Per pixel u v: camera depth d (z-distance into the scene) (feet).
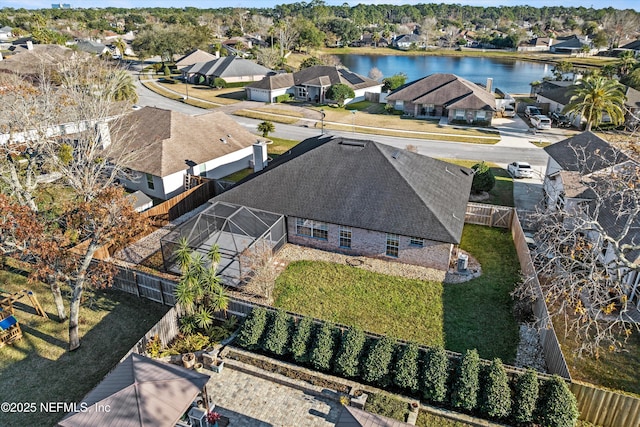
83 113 120.26
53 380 61.00
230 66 306.55
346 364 58.65
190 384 49.67
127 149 124.26
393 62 504.43
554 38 620.08
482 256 92.07
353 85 266.77
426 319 73.05
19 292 73.87
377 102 265.95
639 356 65.41
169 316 66.80
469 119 212.64
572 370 63.16
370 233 88.84
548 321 63.62
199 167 128.57
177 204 110.01
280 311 65.51
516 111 240.12
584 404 52.75
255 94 263.08
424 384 55.52
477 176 121.90
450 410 55.16
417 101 226.38
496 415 52.75
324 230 92.73
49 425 54.49
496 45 599.98
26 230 58.85
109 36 546.67
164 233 103.04
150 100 264.52
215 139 137.69
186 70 321.32
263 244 84.79
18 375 61.77
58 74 184.14
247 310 69.21
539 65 465.47
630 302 75.82
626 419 51.47
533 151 169.78
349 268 87.76
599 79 189.98
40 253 60.13
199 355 63.77
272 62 367.66
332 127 205.87
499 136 191.11
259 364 63.05
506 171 146.41
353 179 93.61
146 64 397.80
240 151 142.10
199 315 67.77
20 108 96.12
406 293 79.66
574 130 201.16
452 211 90.02
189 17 640.58
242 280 81.35
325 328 61.93
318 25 604.08
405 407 55.16
